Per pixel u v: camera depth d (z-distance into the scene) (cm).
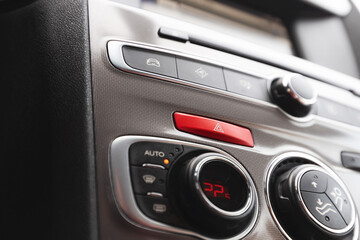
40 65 48
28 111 47
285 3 99
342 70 106
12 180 46
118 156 39
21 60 51
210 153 42
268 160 51
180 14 80
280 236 45
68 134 41
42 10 51
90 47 44
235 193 42
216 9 88
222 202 40
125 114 42
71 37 46
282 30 101
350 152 61
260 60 61
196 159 41
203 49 55
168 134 44
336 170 58
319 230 44
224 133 48
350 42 108
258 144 51
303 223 45
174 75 49
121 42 47
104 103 41
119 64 45
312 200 46
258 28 95
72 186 38
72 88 43
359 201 57
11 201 45
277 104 57
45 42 49
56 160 41
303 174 48
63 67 45
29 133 46
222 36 59
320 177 48
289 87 57
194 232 38
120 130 41
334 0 105
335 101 67
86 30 45
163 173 40
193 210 38
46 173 41
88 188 36
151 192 39
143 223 37
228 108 51
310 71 68
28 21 52
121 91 43
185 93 48
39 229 40
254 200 42
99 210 36
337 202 47
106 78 43
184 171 40
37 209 41
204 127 47
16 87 50
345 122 64
